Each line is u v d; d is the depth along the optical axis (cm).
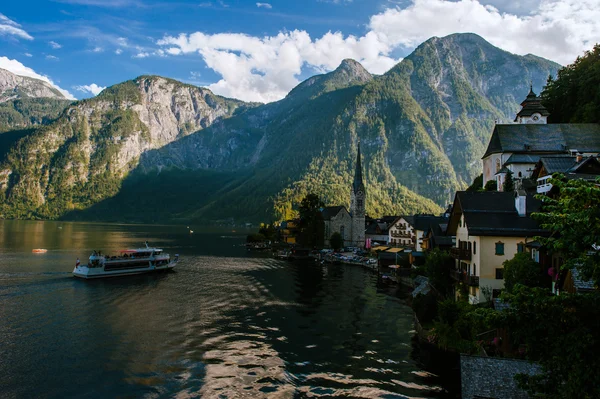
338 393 4166
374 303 7938
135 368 4700
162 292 8662
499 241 5894
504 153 11200
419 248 13000
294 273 11644
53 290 8681
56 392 4122
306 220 18562
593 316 2011
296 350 5312
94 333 5875
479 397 3105
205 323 6431
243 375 4553
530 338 2094
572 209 2081
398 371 4691
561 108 13725
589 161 6825
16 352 5131
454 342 5122
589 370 1889
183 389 4216
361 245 19575
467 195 6475
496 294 5747
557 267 4566
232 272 11531
